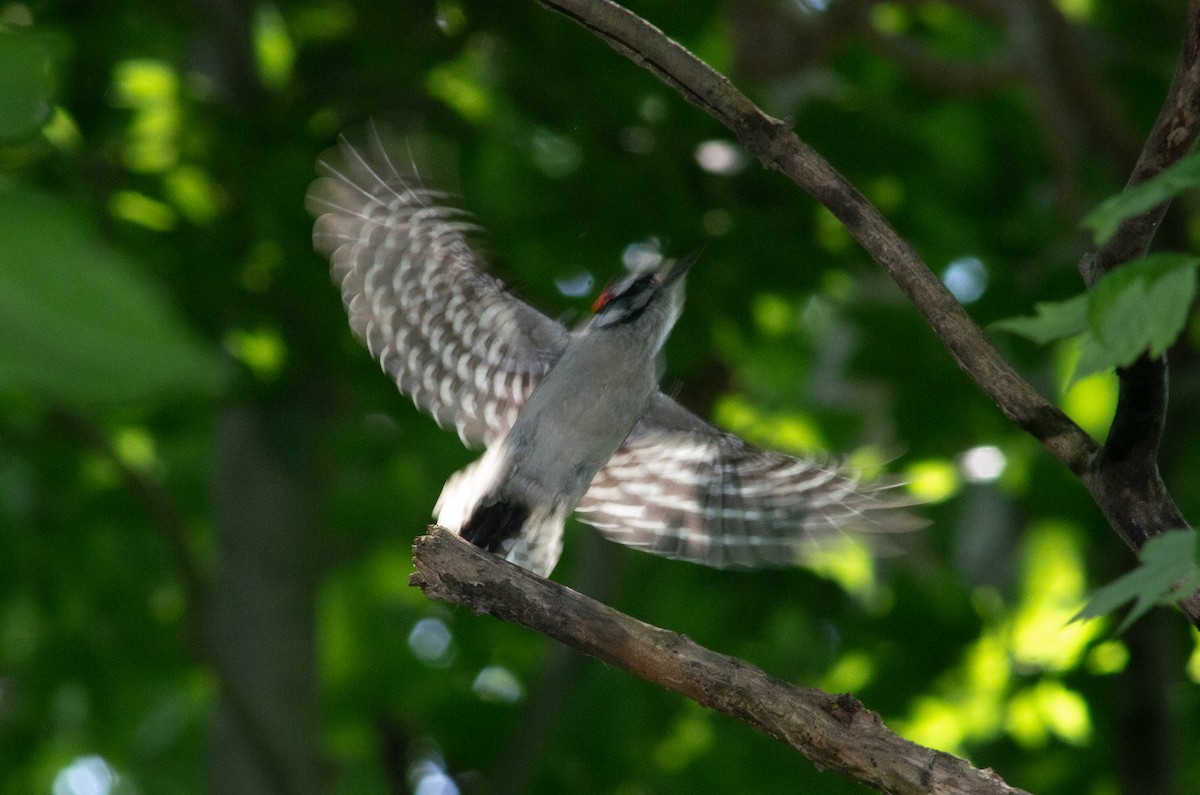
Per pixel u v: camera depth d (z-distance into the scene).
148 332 1.50
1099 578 14.59
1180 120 4.19
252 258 11.25
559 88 11.90
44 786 16.67
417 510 15.94
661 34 5.30
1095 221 2.86
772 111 12.41
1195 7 4.10
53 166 10.78
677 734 14.75
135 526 14.78
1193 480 14.82
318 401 11.77
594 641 5.14
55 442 13.95
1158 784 11.35
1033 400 5.07
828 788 14.10
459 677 15.55
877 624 13.93
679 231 11.81
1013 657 13.41
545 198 11.91
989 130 16.19
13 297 1.48
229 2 11.80
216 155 11.22
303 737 11.46
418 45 11.77
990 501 16.38
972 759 13.50
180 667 14.98
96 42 11.63
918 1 15.74
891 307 14.11
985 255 14.12
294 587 11.66
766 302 12.93
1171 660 12.12
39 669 14.74
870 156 12.59
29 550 14.34
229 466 11.84
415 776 15.51
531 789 13.73
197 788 16.38
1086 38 15.73
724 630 14.80
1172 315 2.86
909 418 14.30
